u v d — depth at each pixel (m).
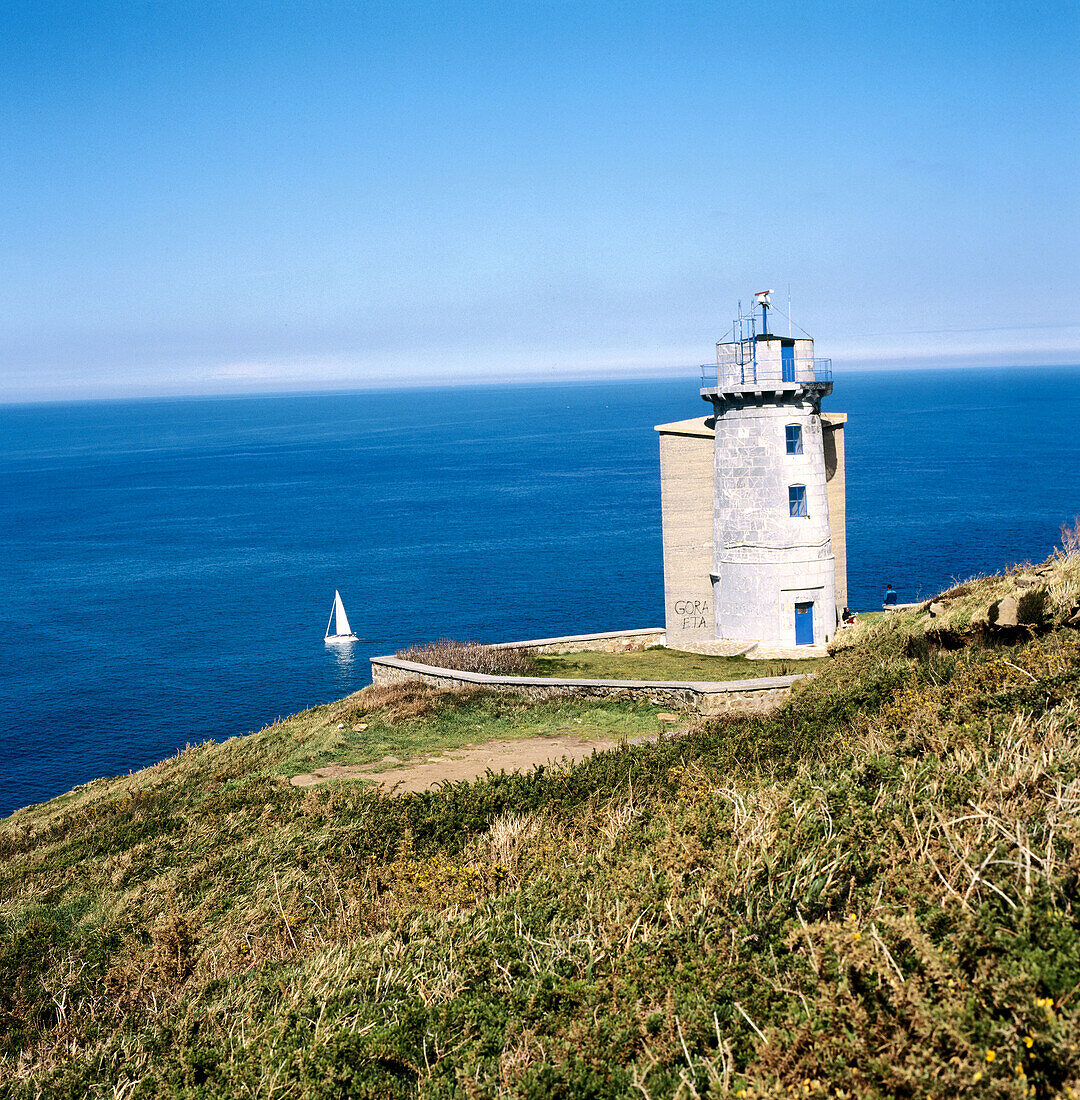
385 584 105.00
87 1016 11.27
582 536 132.25
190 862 17.36
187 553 134.12
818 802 9.71
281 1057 8.30
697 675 35.31
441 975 9.07
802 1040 6.40
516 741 27.17
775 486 40.28
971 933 6.73
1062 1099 5.41
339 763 25.78
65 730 60.66
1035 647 15.10
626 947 8.45
